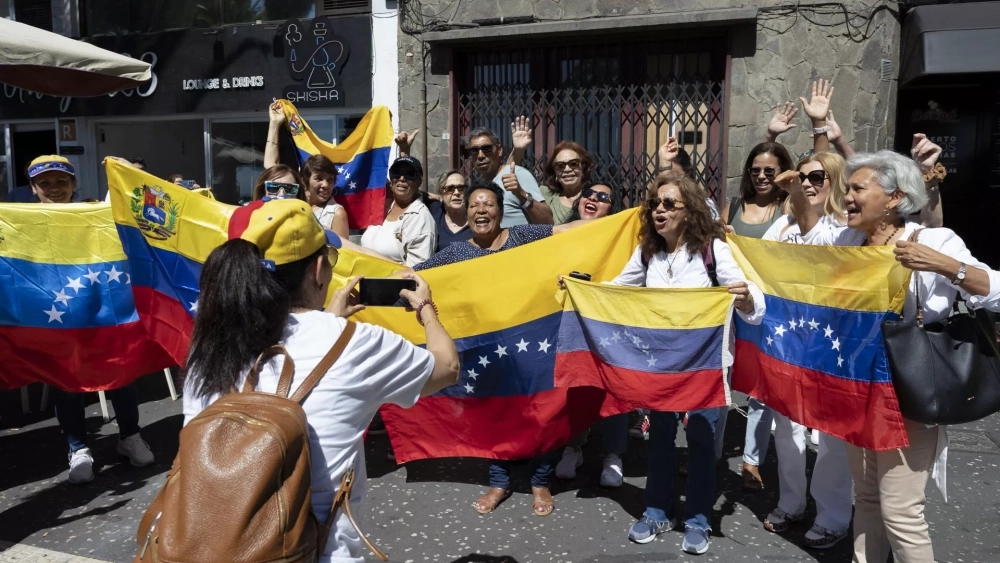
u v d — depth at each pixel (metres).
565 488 4.25
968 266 2.45
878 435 2.70
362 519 1.90
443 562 3.44
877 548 2.93
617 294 3.51
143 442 4.70
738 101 7.48
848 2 7.11
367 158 5.91
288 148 9.58
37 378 4.38
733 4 7.36
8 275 4.31
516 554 3.50
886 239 2.85
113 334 4.45
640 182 7.98
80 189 10.30
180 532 1.51
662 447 3.59
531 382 3.92
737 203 4.82
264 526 1.52
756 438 4.07
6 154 10.70
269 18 9.20
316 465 1.69
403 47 8.44
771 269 3.32
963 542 3.54
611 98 7.97
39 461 4.76
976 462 4.47
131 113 9.83
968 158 8.72
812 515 3.83
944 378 2.54
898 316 2.73
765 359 3.41
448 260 4.13
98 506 4.11
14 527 3.88
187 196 4.09
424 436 4.11
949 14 7.34
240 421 1.58
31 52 5.60
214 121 9.77
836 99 7.27
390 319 4.06
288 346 1.78
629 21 7.45
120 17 9.86
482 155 5.34
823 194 3.53
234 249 1.81
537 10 7.87
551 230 4.18
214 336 1.76
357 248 4.20
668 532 3.66
